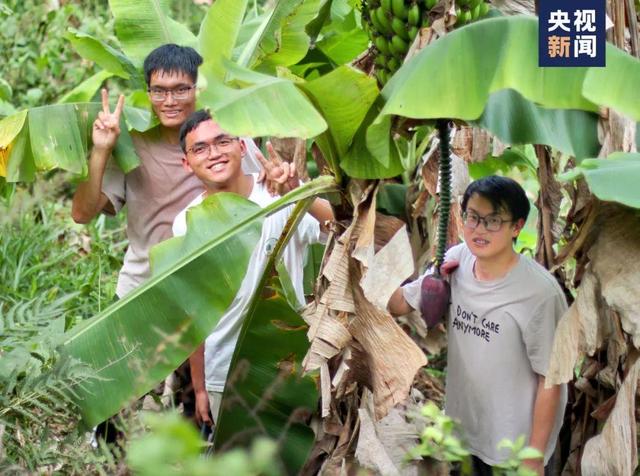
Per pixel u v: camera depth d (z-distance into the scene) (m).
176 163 4.89
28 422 3.96
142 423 3.22
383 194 4.97
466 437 4.13
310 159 5.96
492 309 3.98
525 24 3.46
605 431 3.85
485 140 4.44
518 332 3.96
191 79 4.72
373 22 4.07
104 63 6.06
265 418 4.20
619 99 3.36
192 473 2.17
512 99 3.84
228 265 4.13
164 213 4.91
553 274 4.46
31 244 6.64
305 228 4.42
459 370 4.12
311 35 5.38
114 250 7.64
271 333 4.16
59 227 7.17
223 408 4.19
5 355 3.95
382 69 4.19
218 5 4.66
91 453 3.63
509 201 3.87
